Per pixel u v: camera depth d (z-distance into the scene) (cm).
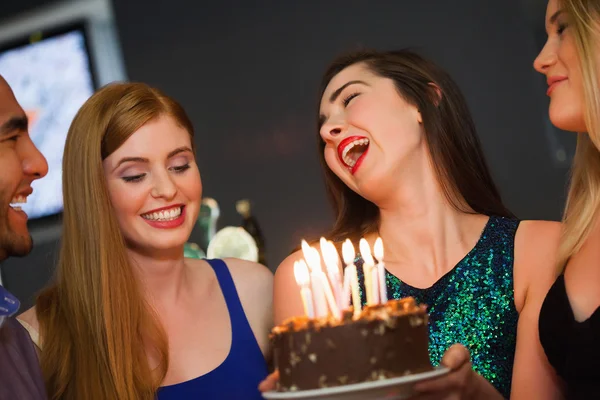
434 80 214
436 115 209
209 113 503
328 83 222
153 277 216
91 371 203
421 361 143
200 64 506
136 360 204
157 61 512
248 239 348
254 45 500
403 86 211
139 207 207
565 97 180
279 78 496
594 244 180
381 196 208
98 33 521
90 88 516
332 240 221
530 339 192
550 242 199
